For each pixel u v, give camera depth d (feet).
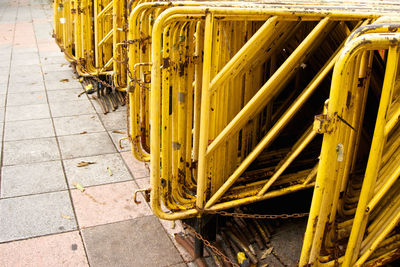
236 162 10.75
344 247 9.17
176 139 9.73
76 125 19.13
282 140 14.07
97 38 20.80
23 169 14.88
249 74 10.36
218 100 9.41
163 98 9.19
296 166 12.35
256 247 11.11
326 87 14.14
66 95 23.15
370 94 12.68
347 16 9.42
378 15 9.50
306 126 14.32
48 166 15.19
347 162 9.80
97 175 14.69
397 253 8.94
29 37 39.04
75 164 15.43
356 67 8.64
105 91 22.65
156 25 8.02
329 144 6.75
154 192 9.11
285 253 10.94
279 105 15.83
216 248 9.91
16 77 26.27
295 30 11.82
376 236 8.29
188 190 10.61
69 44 24.95
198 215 9.77
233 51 9.67
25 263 10.22
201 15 8.13
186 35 9.25
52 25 46.14
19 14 54.95
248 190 10.61
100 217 12.25
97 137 17.93
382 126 6.74
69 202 12.94
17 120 19.45
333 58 10.53
